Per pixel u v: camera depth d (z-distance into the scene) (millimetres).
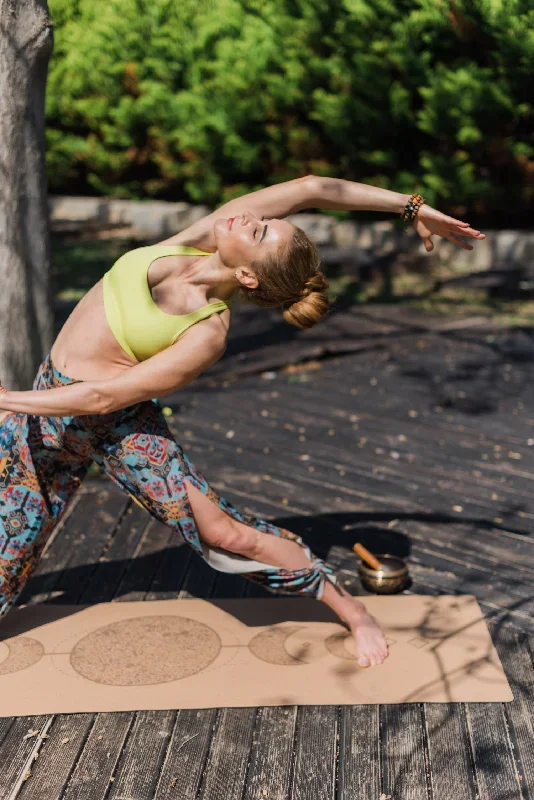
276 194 3152
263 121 10773
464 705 3154
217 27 11016
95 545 4387
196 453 5438
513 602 3842
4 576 3334
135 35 11703
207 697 3211
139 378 2891
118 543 4410
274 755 2938
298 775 2852
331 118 9953
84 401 2908
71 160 12875
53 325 4730
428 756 2924
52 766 2904
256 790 2793
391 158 10016
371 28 9805
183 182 12320
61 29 12484
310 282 2926
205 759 2924
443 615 3721
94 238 11781
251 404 6246
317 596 3426
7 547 3289
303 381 6707
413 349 7387
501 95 9102
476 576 4059
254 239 2863
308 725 3070
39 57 4344
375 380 6691
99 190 13188
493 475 5098
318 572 3381
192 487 3164
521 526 4520
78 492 4945
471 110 9250
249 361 7117
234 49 10727
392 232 10414
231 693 3230
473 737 3002
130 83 11867
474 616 3711
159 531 4527
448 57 9820
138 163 12297
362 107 9781
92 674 3357
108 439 3166
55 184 13336
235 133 10812
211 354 2938
